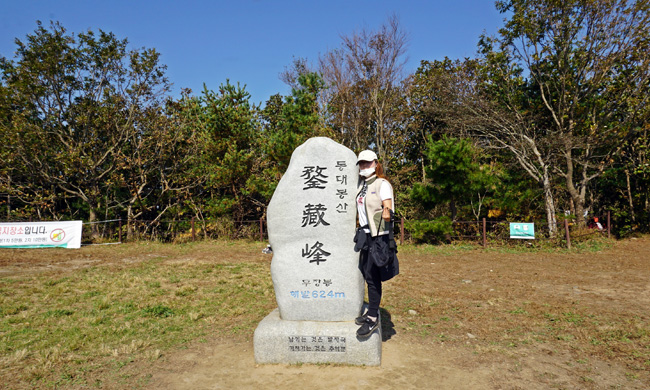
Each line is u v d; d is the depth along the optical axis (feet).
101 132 61.98
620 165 61.00
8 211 61.11
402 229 49.65
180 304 22.12
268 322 14.83
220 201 57.26
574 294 23.84
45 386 12.81
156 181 65.82
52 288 25.93
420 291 24.86
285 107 52.65
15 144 55.26
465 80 58.85
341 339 14.06
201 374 13.65
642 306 20.97
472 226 51.80
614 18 49.01
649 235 54.60
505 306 21.31
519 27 53.31
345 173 15.14
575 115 55.77
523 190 54.24
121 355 15.21
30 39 56.34
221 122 53.98
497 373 13.41
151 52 60.39
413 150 77.15
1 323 18.89
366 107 67.21
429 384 12.66
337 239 14.89
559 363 14.15
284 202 15.31
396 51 66.28
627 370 13.47
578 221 53.67
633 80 51.47
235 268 33.37
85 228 59.77
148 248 48.11
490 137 61.36
